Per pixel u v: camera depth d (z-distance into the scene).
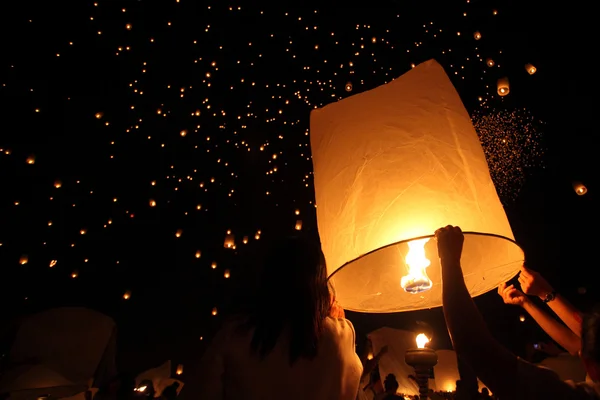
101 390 4.21
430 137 1.31
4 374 4.32
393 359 5.76
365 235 1.24
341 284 1.49
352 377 1.21
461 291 1.03
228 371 1.10
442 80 1.43
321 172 1.46
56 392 4.34
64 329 4.70
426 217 1.21
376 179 1.28
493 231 1.24
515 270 1.44
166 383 7.62
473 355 0.96
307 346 1.13
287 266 1.22
